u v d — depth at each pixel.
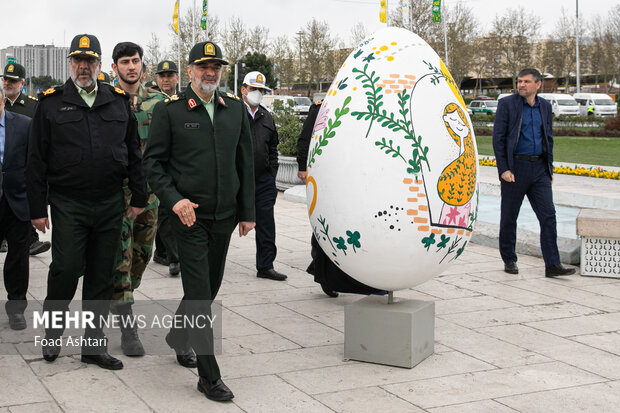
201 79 3.97
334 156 4.35
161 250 7.50
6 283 5.14
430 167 4.20
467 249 8.29
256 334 5.05
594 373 4.26
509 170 6.83
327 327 5.24
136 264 5.30
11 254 5.12
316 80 57.56
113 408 3.69
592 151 23.94
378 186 4.19
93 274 4.43
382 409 3.68
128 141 4.51
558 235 8.67
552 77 60.59
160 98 5.77
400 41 4.43
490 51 60.19
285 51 56.88
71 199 4.26
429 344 4.58
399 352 4.35
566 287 6.49
